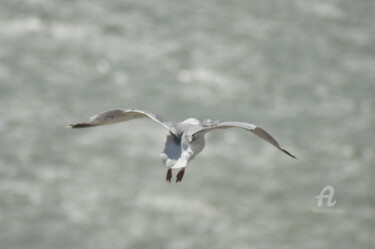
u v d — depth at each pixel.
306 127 39.09
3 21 52.19
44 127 38.44
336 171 34.94
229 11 55.19
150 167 35.41
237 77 44.94
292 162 35.88
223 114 40.25
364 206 31.89
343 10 55.41
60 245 28.95
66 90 42.81
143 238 29.59
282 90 43.34
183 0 57.38
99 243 29.12
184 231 30.22
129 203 32.31
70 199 32.38
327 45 49.47
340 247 28.84
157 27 52.09
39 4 55.25
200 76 44.81
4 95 41.59
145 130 39.12
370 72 45.78
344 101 42.16
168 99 42.19
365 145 37.41
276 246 28.92
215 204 32.22
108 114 9.41
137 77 44.81
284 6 56.31
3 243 28.89
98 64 46.56
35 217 30.91
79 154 36.25
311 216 31.22
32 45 48.75
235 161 36.22
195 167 35.72
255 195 33.03
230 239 29.50
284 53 48.00
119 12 54.56
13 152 35.91
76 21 52.66
